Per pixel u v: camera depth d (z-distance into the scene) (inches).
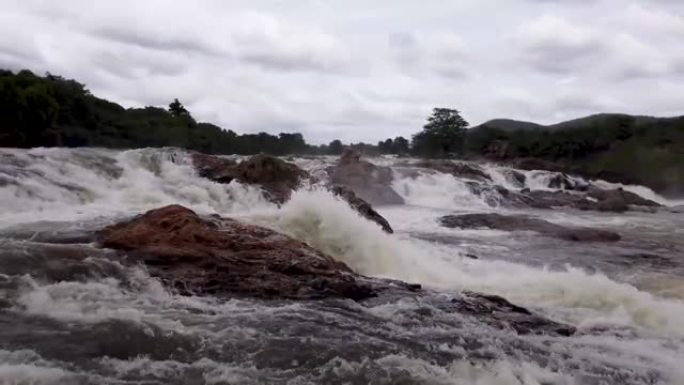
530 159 2429.9
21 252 347.9
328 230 537.6
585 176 2279.8
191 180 852.6
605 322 401.4
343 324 321.1
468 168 1587.1
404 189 1254.3
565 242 776.3
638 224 1072.2
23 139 1278.3
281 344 281.0
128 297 332.8
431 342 306.0
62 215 573.0
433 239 737.6
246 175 894.4
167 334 279.1
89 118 1640.0
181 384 234.1
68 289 325.1
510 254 676.1
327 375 253.0
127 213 601.0
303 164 1285.7
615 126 2554.1
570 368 294.0
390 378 253.6
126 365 246.7
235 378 243.3
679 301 482.3
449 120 2783.0
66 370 235.3
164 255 390.0
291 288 377.7
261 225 519.5
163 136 1875.0
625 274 595.5
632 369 302.2
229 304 343.3
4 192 609.0
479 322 352.8
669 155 2377.0
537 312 416.8
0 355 241.6
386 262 536.7
